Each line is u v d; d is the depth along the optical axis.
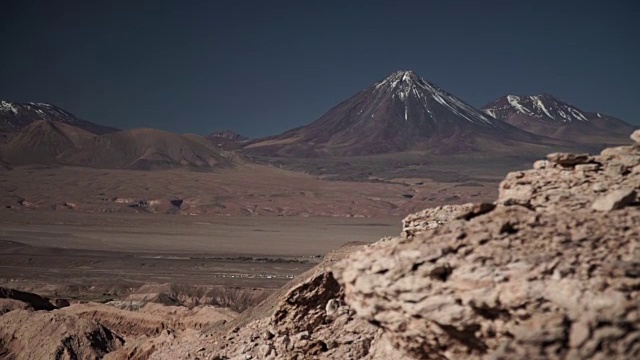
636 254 10.66
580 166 15.21
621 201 12.72
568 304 10.08
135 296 109.50
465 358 11.17
